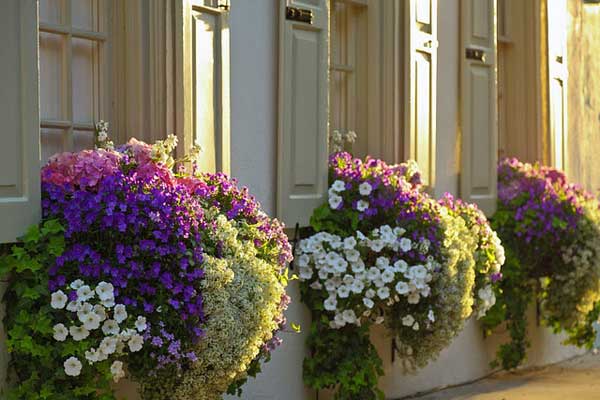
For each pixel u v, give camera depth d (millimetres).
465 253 7898
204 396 5828
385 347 8438
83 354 5375
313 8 7621
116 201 5496
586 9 12477
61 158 5594
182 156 6422
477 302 8484
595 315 10664
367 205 7668
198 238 5727
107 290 5367
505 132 11023
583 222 9938
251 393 7266
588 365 10953
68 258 5367
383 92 8547
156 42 6410
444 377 9242
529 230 9742
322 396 7926
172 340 5555
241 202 6410
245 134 7195
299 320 7629
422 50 8734
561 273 9953
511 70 11023
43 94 6109
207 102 6656
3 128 5332
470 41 9570
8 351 5336
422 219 7707
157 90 6410
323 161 7699
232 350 5816
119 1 6449
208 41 6660
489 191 9766
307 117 7582
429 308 7660
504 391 9258
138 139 6410
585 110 12398
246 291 5918
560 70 11188
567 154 11508
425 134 8805
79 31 6238
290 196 7441
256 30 7277
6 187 5336
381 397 7844
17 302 5387
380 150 8555
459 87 9531
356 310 7562
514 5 11008
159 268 5516
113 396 5570
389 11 8539
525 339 10070
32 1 5453
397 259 7586
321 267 7465
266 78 7363
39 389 5379
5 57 5348
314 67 7641
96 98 6383
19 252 5309
